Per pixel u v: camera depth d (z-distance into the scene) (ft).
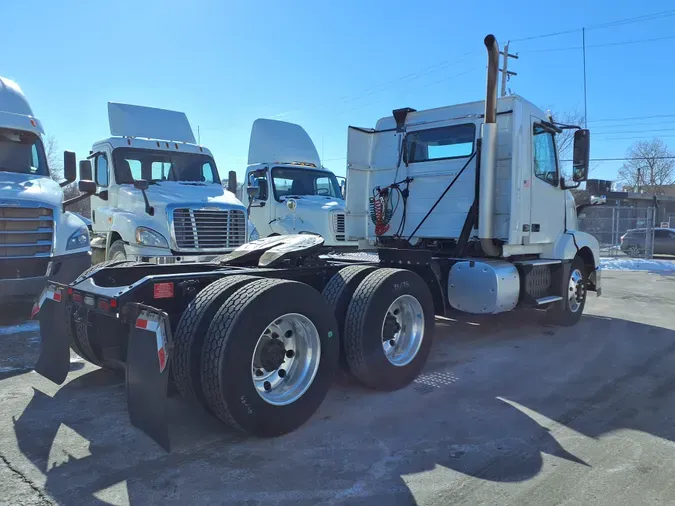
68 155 27.91
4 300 21.95
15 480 10.07
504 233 21.06
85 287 13.96
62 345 14.28
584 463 11.12
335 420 13.32
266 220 37.17
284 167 37.91
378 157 25.32
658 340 22.82
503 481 10.32
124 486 9.94
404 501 9.57
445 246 23.27
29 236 22.47
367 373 14.87
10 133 26.20
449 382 16.60
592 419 13.60
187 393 11.87
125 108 32.27
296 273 15.39
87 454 11.21
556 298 23.82
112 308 12.17
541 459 11.29
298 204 35.68
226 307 11.66
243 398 11.36
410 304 16.46
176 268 16.87
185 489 9.86
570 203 25.94
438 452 11.55
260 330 11.73
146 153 31.07
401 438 12.26
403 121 24.31
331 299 15.31
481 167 20.12
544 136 23.26
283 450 11.57
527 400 14.99
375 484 10.15
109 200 30.45
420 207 23.63
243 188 39.37
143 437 12.07
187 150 32.50
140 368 11.01
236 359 11.23
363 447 11.76
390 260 19.44
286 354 13.01
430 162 23.25
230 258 17.08
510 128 20.85
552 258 24.29
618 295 38.19
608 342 22.35
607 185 26.66
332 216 35.24
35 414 13.33
